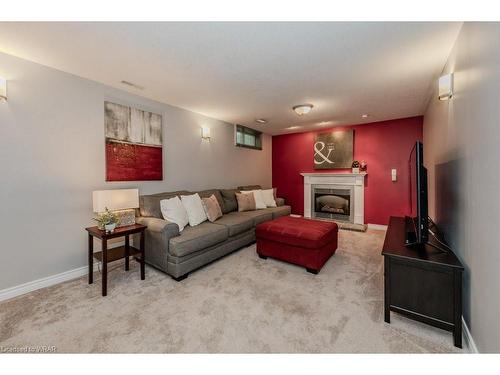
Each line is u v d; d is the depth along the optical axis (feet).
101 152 8.88
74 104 8.11
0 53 6.57
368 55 6.85
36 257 7.32
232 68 7.67
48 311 6.03
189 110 12.57
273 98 10.64
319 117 14.08
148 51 6.60
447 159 7.16
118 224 7.97
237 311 6.03
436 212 9.02
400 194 14.58
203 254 8.70
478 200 4.54
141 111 10.25
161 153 11.12
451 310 4.89
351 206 16.19
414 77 8.37
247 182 17.29
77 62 7.23
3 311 6.04
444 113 7.54
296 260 8.75
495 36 3.82
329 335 5.11
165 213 9.16
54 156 7.68
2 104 6.62
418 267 5.19
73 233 8.16
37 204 7.33
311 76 8.30
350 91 9.74
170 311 6.03
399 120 14.43
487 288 4.10
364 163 15.67
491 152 3.97
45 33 5.70
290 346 4.79
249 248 11.38
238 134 16.28
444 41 6.11
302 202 18.69
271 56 6.89
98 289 7.25
